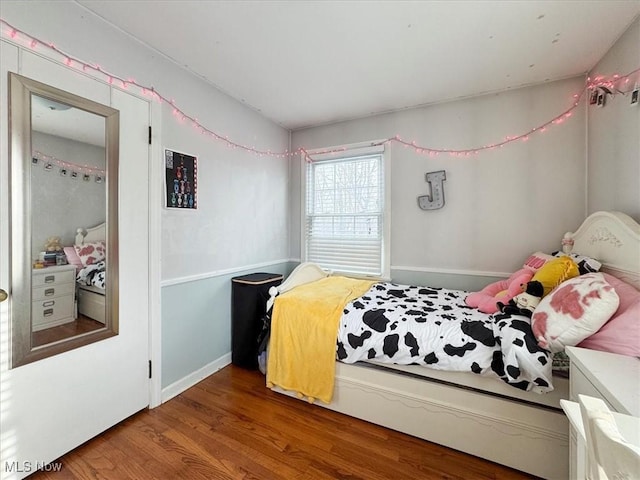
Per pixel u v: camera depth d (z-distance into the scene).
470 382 1.58
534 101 2.32
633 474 0.43
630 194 1.60
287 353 2.04
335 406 1.91
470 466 1.49
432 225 2.71
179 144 2.09
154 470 1.43
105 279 1.67
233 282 2.56
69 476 1.38
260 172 2.95
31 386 1.37
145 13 1.56
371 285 2.66
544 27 1.66
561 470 1.38
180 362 2.14
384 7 1.51
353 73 2.17
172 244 2.05
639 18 1.53
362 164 3.07
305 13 1.56
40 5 1.37
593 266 1.60
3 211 1.28
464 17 1.58
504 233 2.45
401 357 1.68
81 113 1.55
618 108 1.73
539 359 1.32
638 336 1.12
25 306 1.35
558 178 2.25
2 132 1.27
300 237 3.40
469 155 2.55
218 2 1.48
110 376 1.70
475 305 2.00
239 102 2.64
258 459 1.51
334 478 1.40
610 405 0.84
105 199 1.66
